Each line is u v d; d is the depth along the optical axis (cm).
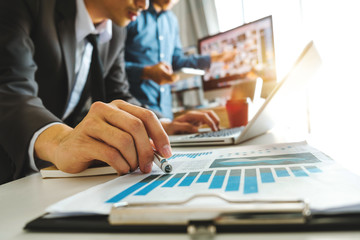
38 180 38
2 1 72
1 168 58
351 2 112
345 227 14
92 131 35
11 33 67
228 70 118
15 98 52
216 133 73
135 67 162
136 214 16
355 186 19
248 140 64
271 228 14
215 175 27
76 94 110
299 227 14
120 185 27
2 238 17
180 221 15
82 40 106
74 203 20
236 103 87
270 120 65
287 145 44
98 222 17
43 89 88
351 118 96
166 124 93
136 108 37
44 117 47
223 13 218
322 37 119
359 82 106
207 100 125
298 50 128
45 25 82
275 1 134
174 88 147
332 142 49
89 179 36
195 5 225
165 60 191
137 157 34
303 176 23
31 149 44
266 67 109
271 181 22
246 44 114
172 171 32
